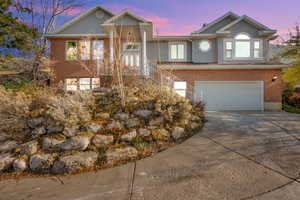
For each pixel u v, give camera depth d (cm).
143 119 500
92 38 1298
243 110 1169
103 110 508
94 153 394
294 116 845
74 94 547
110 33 1009
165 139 469
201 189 284
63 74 1281
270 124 649
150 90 606
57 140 407
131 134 454
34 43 1352
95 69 981
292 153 408
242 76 1180
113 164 385
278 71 1174
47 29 1553
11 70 1338
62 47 1312
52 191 295
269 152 415
